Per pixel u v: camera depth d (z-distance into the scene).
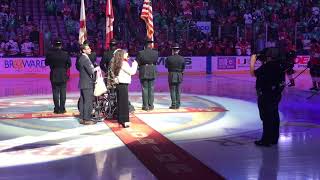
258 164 7.82
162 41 28.67
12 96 17.38
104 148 8.91
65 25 29.09
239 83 22.73
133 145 9.13
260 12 31.98
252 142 9.52
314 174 7.26
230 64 28.92
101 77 11.25
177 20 30.36
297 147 9.06
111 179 6.96
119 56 10.86
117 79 10.86
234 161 8.00
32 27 27.30
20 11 29.73
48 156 8.33
